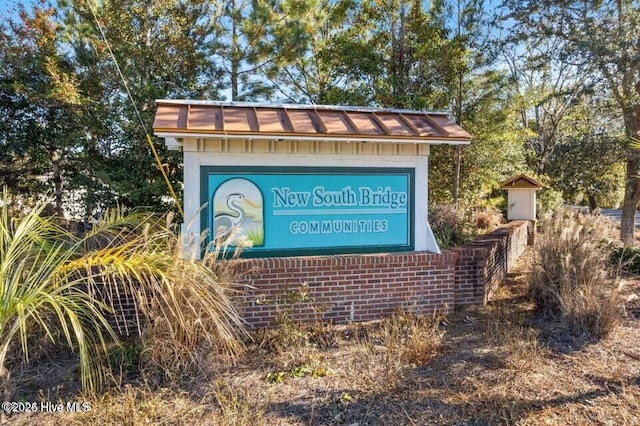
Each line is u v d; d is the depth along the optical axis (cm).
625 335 521
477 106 1290
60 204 1250
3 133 1158
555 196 1561
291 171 582
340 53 1280
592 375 421
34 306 354
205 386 406
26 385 403
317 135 545
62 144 1148
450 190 1399
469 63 1253
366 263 587
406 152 624
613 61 1085
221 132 515
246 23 1292
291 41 1317
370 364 450
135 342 470
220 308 429
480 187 1444
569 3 1174
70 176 1264
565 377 418
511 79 1305
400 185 625
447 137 590
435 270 617
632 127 1195
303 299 542
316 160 590
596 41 1099
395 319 556
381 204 618
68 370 428
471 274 659
